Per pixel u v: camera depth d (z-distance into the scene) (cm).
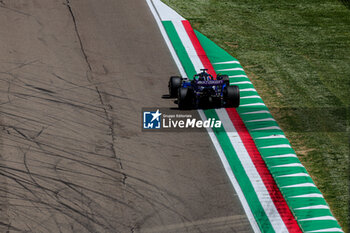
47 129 6259
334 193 5362
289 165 5753
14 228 4769
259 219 4975
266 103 7094
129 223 4884
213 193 5316
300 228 4859
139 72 7794
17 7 9656
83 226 4825
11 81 7312
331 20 9906
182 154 5919
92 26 9169
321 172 5688
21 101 6831
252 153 5984
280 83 7669
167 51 8506
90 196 5197
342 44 9000
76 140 6075
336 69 8156
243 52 8612
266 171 5669
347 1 10688
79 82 7394
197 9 10119
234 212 5062
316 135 6381
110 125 6400
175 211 5050
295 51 8706
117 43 8644
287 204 5172
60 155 5800
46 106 6744
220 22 9656
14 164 5616
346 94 7419
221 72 7938
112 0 10250
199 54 8469
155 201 5172
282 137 6275
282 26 9612
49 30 8912
